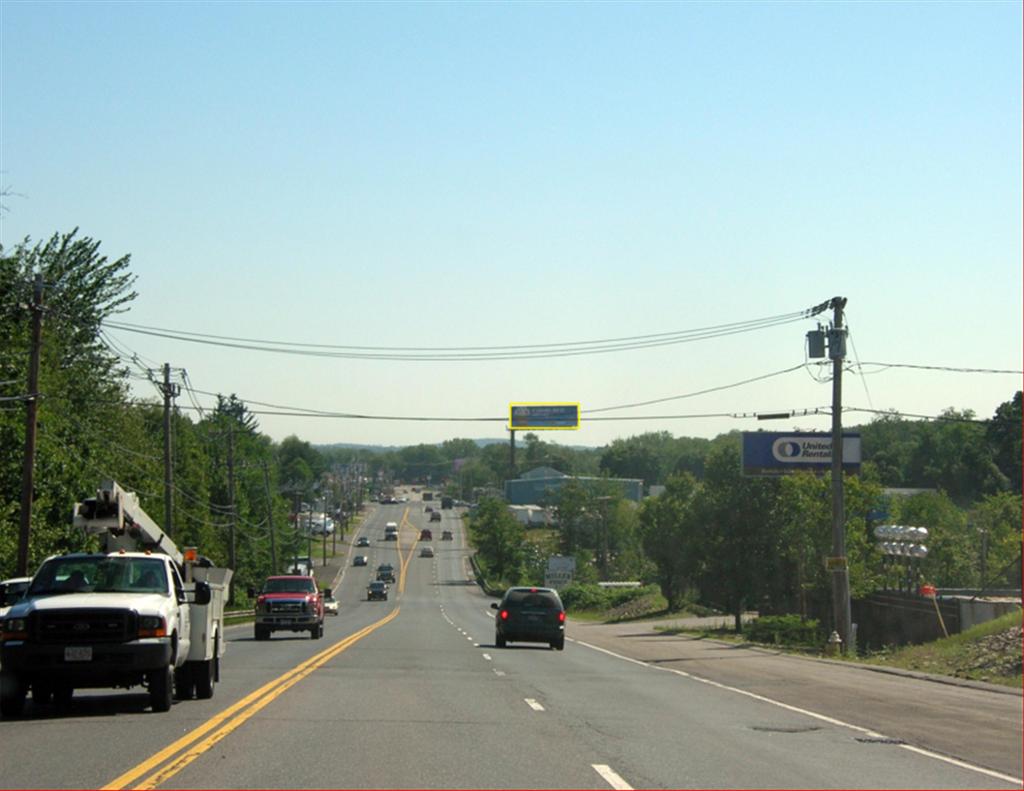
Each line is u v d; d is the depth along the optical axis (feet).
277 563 323.57
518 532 463.83
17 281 172.65
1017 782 38.50
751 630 174.50
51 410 160.76
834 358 128.67
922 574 239.71
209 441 312.50
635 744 45.29
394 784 34.65
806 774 38.81
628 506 471.62
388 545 590.96
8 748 41.22
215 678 67.10
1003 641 110.01
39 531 138.82
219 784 34.09
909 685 82.48
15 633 51.96
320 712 54.24
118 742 42.86
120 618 52.34
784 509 199.11
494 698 63.72
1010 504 264.52
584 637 178.60
